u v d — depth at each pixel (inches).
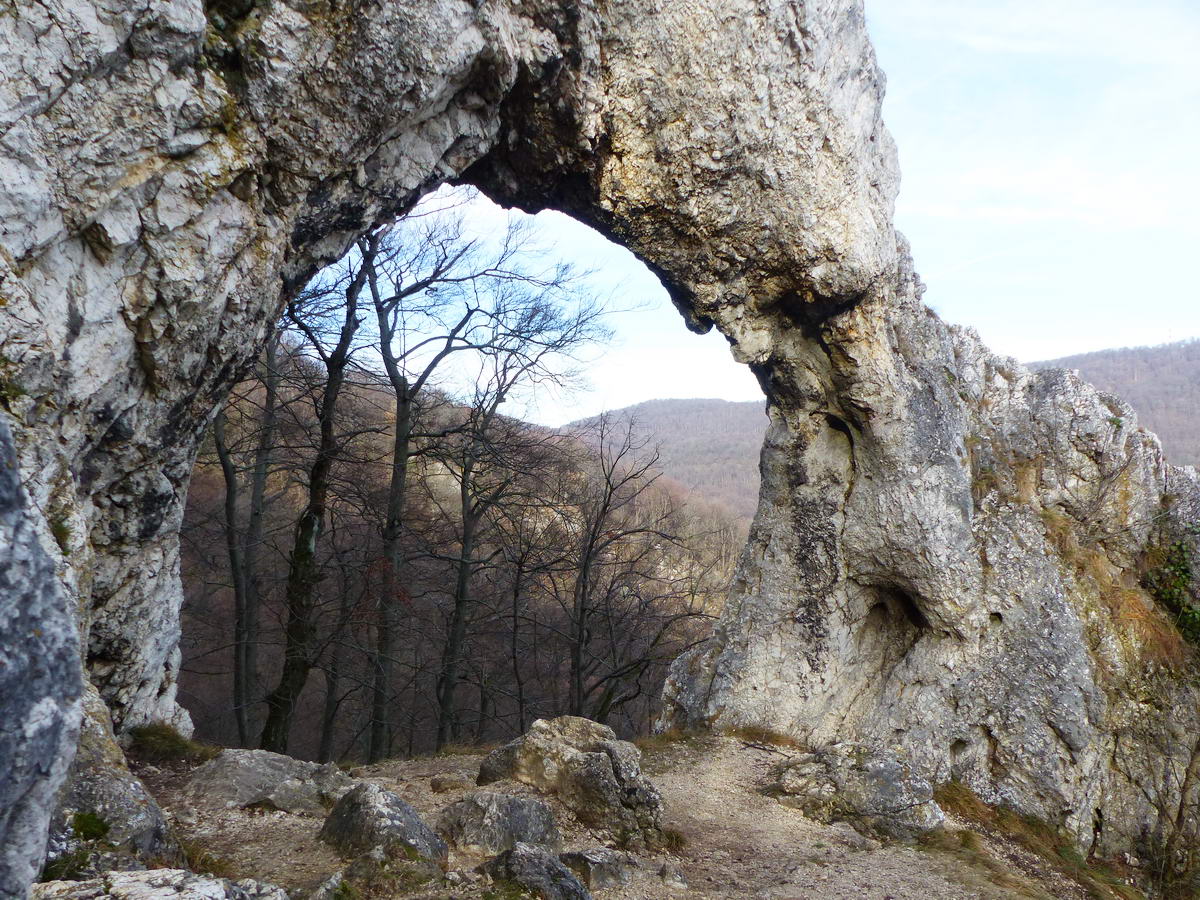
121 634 264.7
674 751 424.2
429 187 287.1
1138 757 444.5
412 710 698.8
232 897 125.4
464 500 619.8
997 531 471.8
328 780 261.6
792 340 451.8
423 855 191.9
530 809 239.0
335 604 671.8
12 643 58.2
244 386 677.3
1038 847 405.1
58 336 193.3
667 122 333.7
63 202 188.9
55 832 151.5
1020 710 442.0
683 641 745.6
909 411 456.4
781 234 388.8
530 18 274.7
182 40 198.8
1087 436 503.8
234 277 231.1
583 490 721.0
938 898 278.1
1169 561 503.5
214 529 633.6
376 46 226.7
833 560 473.1
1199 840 415.2
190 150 209.5
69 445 205.5
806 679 467.5
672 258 385.7
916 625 481.4
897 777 361.1
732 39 323.3
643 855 265.3
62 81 181.9
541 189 345.7
